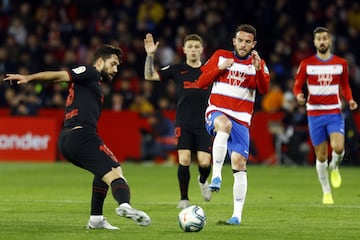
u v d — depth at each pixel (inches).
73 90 1223.5
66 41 3518.7
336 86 1817.2
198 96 1657.2
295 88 1840.6
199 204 1699.1
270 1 3757.4
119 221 1391.5
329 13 3585.1
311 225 1347.2
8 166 2854.3
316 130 1817.2
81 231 1238.3
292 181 2333.9
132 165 2977.4
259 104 3161.9
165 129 3075.8
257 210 1574.8
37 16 3639.3
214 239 1163.9
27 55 3314.5
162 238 1170.0
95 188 1248.2
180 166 1642.5
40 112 3152.1
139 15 3590.1
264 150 3065.9
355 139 2819.9
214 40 3417.8
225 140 1295.5
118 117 3115.2
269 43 3565.5
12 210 1535.4
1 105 3260.3
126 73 3272.6
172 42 3521.2
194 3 3617.1
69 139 1200.2
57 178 2389.3
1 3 3683.6
